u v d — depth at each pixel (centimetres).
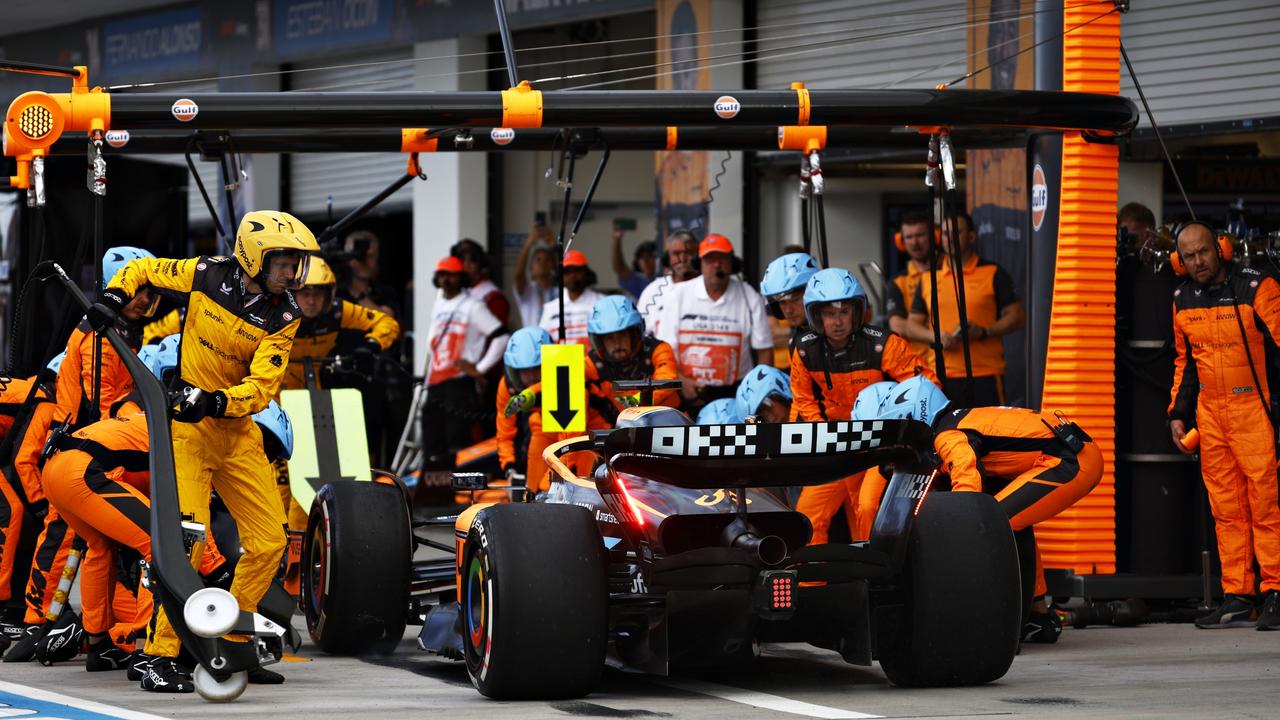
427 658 1396
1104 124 1627
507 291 3081
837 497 1548
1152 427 1706
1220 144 2441
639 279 2828
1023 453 1446
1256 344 1585
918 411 1428
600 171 1773
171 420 1184
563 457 1391
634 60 2955
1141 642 1491
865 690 1164
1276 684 1195
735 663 1195
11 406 1471
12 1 3566
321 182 3378
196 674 1096
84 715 1050
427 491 2516
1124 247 1738
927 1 2388
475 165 3055
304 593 1429
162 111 1445
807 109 1539
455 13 3008
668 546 1152
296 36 3300
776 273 1658
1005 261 2272
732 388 2061
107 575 1280
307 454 1669
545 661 1082
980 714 1044
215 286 1196
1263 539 1586
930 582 1138
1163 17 2152
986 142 1819
